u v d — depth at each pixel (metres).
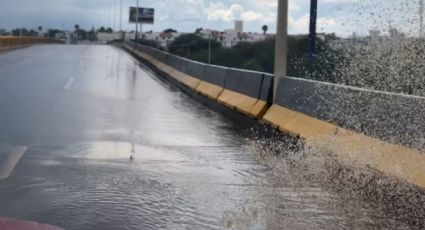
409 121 8.16
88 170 8.19
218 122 13.96
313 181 8.02
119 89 22.19
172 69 31.73
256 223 6.11
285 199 7.08
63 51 64.62
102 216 6.14
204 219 6.18
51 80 24.52
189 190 7.34
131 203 6.66
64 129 11.77
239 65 24.31
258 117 14.51
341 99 10.39
